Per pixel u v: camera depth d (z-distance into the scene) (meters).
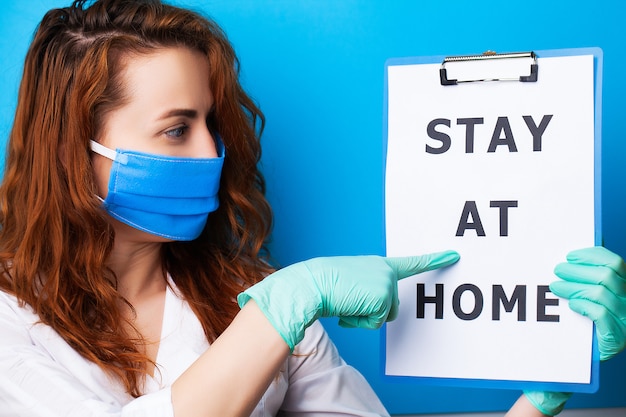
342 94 1.47
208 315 1.21
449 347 1.01
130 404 0.91
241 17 1.45
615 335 0.96
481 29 1.46
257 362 0.91
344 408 1.24
